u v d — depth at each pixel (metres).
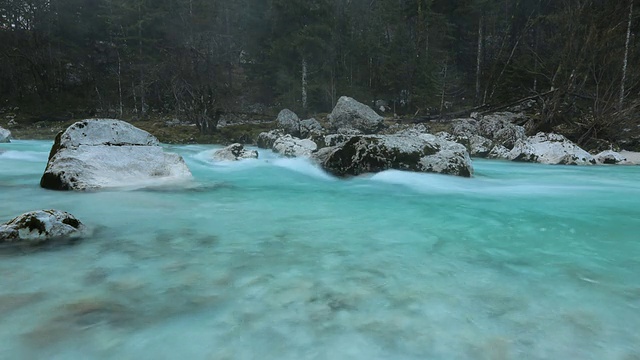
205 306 2.53
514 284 2.99
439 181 8.62
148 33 31.19
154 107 29.39
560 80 22.77
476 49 32.91
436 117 23.97
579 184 8.87
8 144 16.02
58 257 3.36
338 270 3.21
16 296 2.60
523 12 31.44
